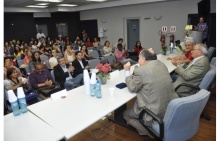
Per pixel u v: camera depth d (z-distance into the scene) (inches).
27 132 49.9
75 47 306.7
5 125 53.6
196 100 52.7
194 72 86.7
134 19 326.6
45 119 56.1
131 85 70.1
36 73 120.1
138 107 69.7
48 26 439.8
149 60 70.9
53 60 174.9
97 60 154.0
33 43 340.8
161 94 65.1
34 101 95.6
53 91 111.4
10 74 106.6
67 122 54.2
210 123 96.2
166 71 70.0
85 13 408.8
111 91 71.1
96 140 86.7
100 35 378.6
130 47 345.1
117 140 86.4
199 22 236.4
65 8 390.0
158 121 57.9
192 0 249.9
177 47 167.2
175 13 270.7
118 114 97.1
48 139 46.9
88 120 54.9
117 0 313.4
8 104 76.8
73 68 142.3
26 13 391.9
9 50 299.3
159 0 266.8
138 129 71.7
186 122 57.6
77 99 69.9
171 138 57.5
